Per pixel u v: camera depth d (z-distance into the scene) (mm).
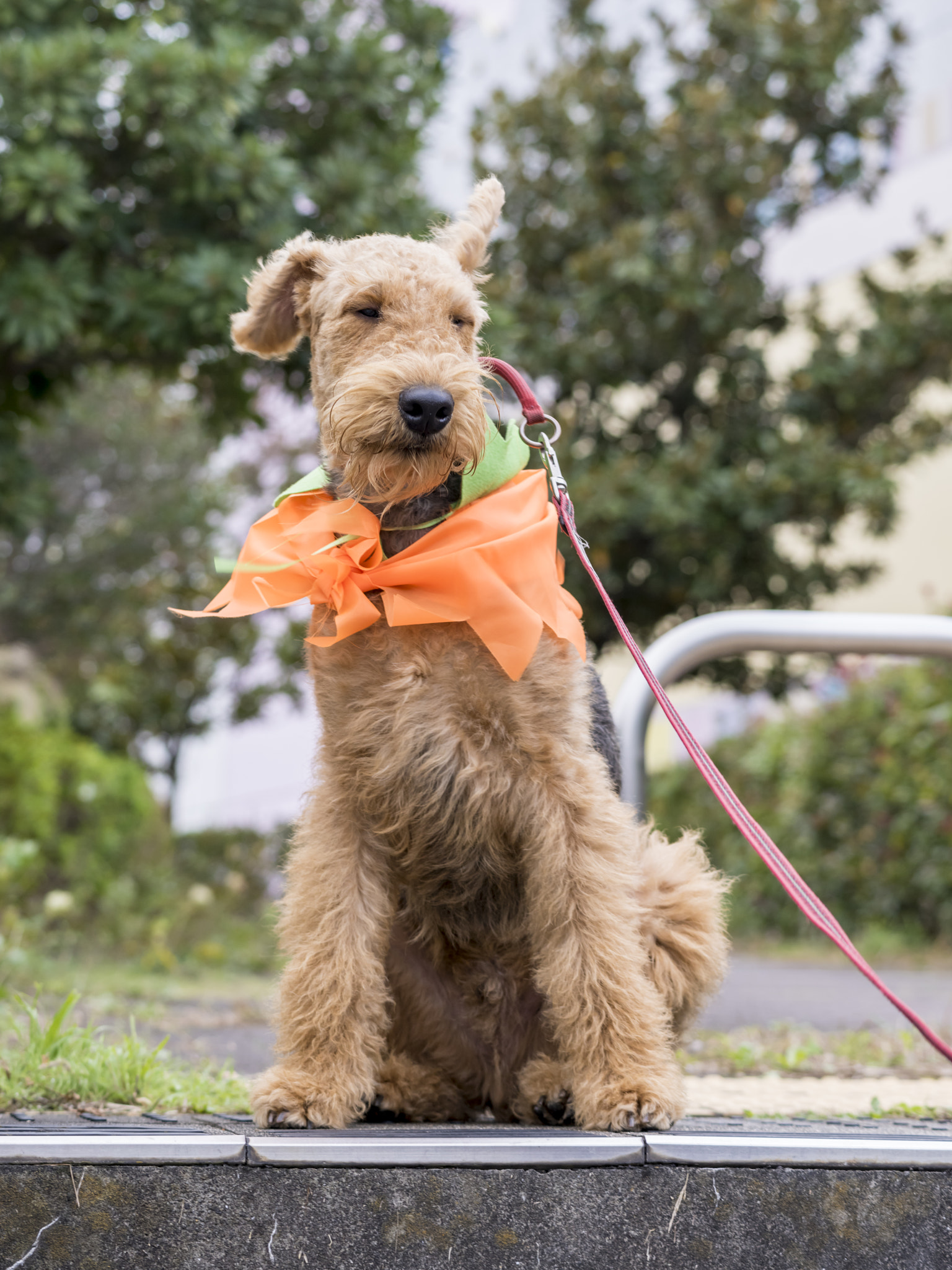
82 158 6820
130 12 7293
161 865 9414
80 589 14227
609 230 10891
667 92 11133
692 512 9492
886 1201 1737
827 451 9820
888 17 10961
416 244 2430
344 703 2234
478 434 2191
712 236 10586
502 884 2318
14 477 7727
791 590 10219
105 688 16109
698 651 3229
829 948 9516
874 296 10898
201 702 16953
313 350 2480
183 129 6496
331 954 2156
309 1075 2078
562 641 2244
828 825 10070
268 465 15664
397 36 8266
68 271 6508
